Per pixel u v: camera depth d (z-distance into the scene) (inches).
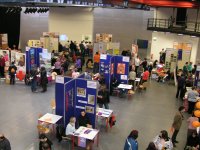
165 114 460.8
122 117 435.8
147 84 658.2
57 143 342.0
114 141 354.6
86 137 315.9
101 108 407.5
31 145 331.0
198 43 764.0
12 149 320.2
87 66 745.6
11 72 570.9
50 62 603.5
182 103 523.8
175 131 353.7
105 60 531.8
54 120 346.6
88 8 958.4
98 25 1021.2
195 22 770.8
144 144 353.1
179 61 716.0
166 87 639.8
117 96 543.5
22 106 451.5
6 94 509.7
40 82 548.1
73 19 970.1
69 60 738.2
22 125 381.7
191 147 321.7
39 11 848.9
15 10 812.0
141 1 645.9
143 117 441.7
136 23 994.7
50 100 486.9
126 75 556.1
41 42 814.5
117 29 1018.7
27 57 584.7
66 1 305.0
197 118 351.9
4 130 364.8
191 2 705.6
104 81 524.7
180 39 842.2
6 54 611.5
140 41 998.4
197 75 546.9
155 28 847.1
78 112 369.7
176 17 863.7
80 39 983.0
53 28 973.8
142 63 691.4
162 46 895.1
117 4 453.4
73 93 364.8
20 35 1011.3
